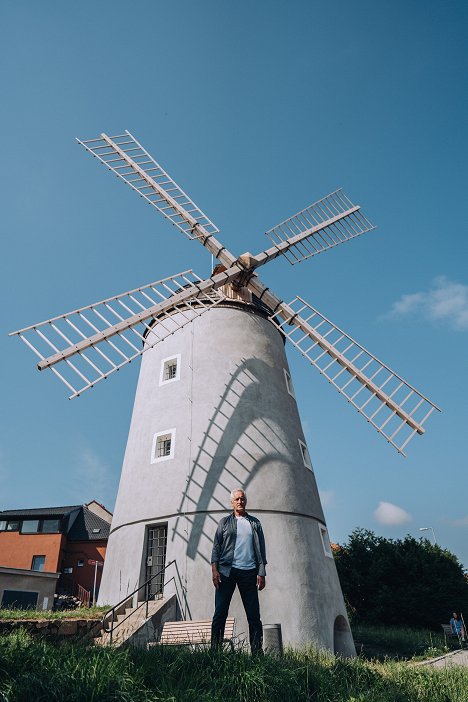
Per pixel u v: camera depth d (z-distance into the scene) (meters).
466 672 8.62
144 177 21.23
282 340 20.83
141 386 19.17
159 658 5.60
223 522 7.29
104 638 11.04
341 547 33.25
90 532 42.06
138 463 16.95
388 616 28.84
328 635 13.95
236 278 19.94
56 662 4.76
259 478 15.66
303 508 15.93
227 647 6.17
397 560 30.78
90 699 4.12
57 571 37.91
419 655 17.69
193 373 17.78
